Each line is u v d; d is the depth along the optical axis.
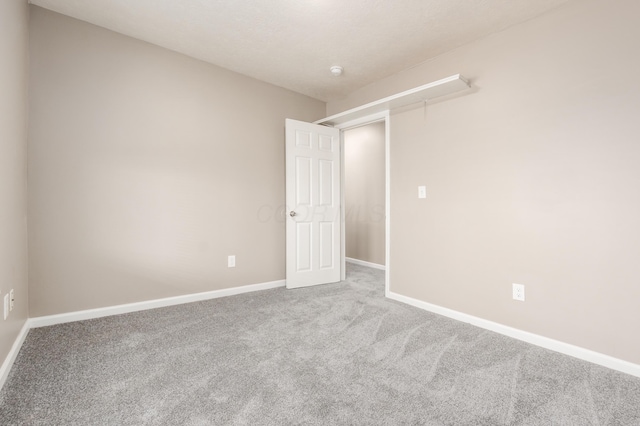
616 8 1.81
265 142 3.48
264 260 3.49
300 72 3.22
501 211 2.33
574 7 1.97
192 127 2.95
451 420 1.33
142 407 1.40
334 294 3.30
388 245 3.21
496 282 2.35
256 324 2.41
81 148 2.41
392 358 1.89
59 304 2.35
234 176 3.24
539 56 2.13
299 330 2.30
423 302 2.87
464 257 2.56
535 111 2.15
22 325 2.05
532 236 2.16
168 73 2.80
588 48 1.91
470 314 2.52
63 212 2.35
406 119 3.04
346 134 5.43
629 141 1.77
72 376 1.64
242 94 3.29
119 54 2.56
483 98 2.44
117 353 1.90
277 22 2.33
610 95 1.83
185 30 2.48
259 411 1.38
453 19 2.23
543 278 2.11
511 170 2.27
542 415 1.37
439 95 2.72
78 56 2.39
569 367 1.81
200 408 1.40
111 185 2.54
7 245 1.69
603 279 1.86
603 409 1.42
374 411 1.39
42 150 2.26
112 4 2.18
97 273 2.50
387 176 3.24
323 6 2.13
